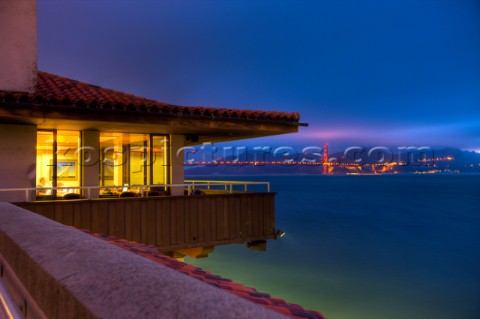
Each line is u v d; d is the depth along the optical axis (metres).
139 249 5.00
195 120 10.67
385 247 33.91
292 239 36.94
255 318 0.80
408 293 21.47
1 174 9.85
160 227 10.46
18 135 10.09
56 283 1.24
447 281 23.84
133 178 15.06
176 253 12.34
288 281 22.78
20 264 1.83
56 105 8.91
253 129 11.48
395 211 63.59
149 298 0.95
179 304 0.89
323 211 62.28
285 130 11.97
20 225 2.36
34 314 1.53
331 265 26.97
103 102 9.33
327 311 18.22
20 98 8.48
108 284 1.09
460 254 31.55
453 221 52.03
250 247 12.16
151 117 10.11
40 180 13.50
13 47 9.89
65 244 1.67
